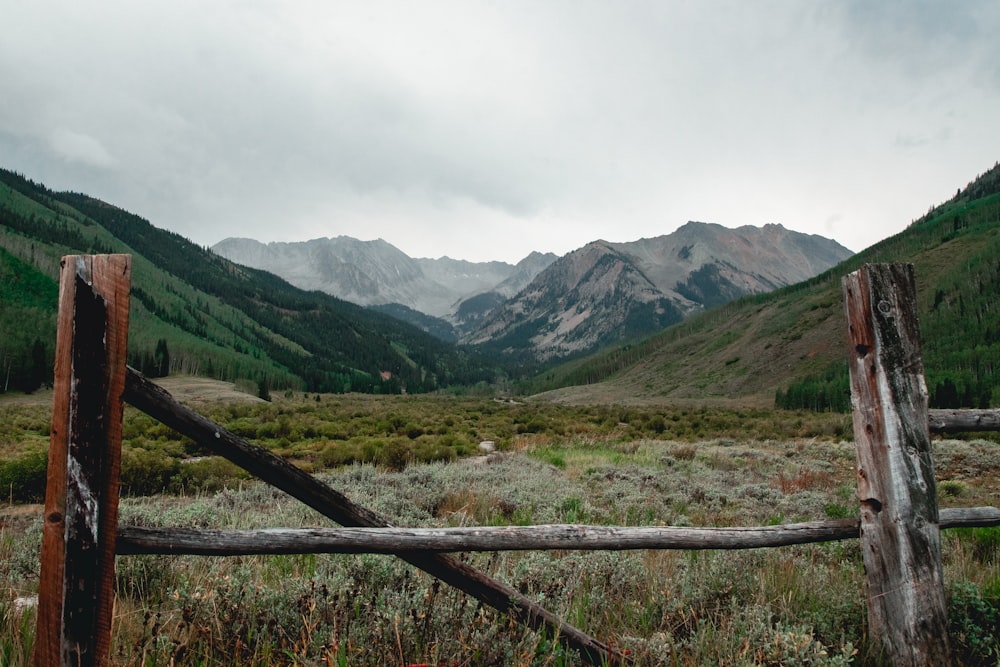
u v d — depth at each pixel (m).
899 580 2.69
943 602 2.69
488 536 2.41
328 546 2.26
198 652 2.38
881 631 2.73
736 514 8.70
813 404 94.69
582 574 3.56
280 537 2.22
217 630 2.40
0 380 98.50
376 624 2.48
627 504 8.70
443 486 10.42
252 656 2.39
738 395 137.88
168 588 3.40
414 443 20.83
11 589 3.39
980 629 2.90
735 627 2.90
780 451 20.72
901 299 2.84
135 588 3.58
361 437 25.55
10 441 21.84
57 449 1.97
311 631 2.43
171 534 2.14
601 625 3.10
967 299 135.75
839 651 2.78
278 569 3.69
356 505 2.36
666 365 193.50
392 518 7.00
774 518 7.93
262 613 2.65
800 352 148.88
